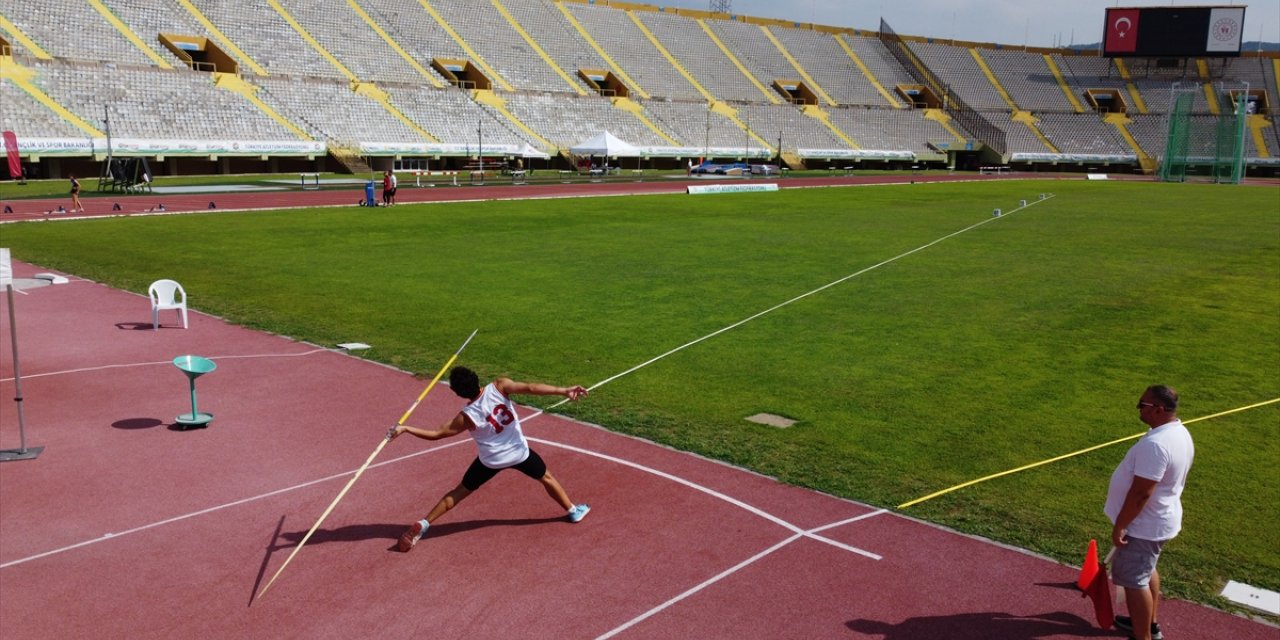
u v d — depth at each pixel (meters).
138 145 53.69
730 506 7.99
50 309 16.22
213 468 8.72
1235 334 15.44
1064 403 11.30
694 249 25.83
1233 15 97.50
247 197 43.19
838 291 19.12
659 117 85.12
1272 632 6.02
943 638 5.92
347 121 66.00
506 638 5.86
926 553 7.13
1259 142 94.69
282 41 69.56
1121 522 5.50
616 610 6.22
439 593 6.44
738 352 13.71
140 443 9.38
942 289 19.56
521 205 41.47
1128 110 107.06
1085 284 20.47
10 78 52.91
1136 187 66.75
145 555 6.95
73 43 58.09
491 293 18.33
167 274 20.20
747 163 84.19
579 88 83.69
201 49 65.75
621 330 15.09
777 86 99.56
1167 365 13.28
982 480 8.68
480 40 82.75
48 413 10.34
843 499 8.17
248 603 6.27
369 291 18.34
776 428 10.18
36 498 7.96
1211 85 106.00
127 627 5.95
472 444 9.49
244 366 12.46
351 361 12.79
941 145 98.88
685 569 6.82
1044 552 7.19
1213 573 6.88
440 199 44.03
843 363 13.16
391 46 76.06
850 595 6.46
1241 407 11.24
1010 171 97.00
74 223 30.45
